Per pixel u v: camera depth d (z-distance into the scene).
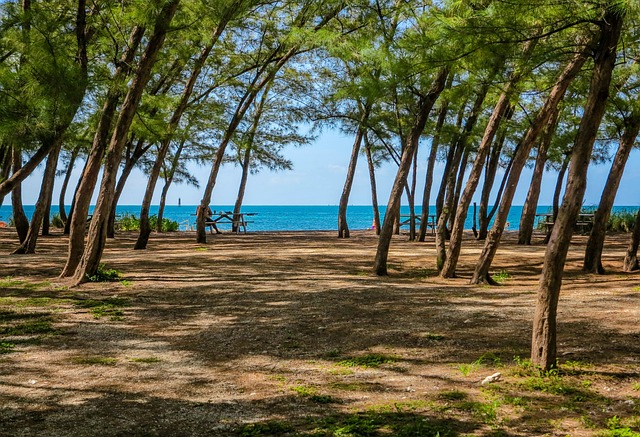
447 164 25.72
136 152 21.56
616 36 5.54
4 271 14.03
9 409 4.94
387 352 6.70
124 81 12.58
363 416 4.58
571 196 5.54
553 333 5.70
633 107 13.58
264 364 6.34
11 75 10.27
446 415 4.58
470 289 11.63
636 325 7.53
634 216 31.77
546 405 4.78
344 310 9.30
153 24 11.69
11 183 11.16
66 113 10.70
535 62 6.90
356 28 15.75
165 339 7.61
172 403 5.05
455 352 6.59
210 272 14.16
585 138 5.45
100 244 12.60
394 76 9.16
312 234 32.66
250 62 22.84
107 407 4.96
